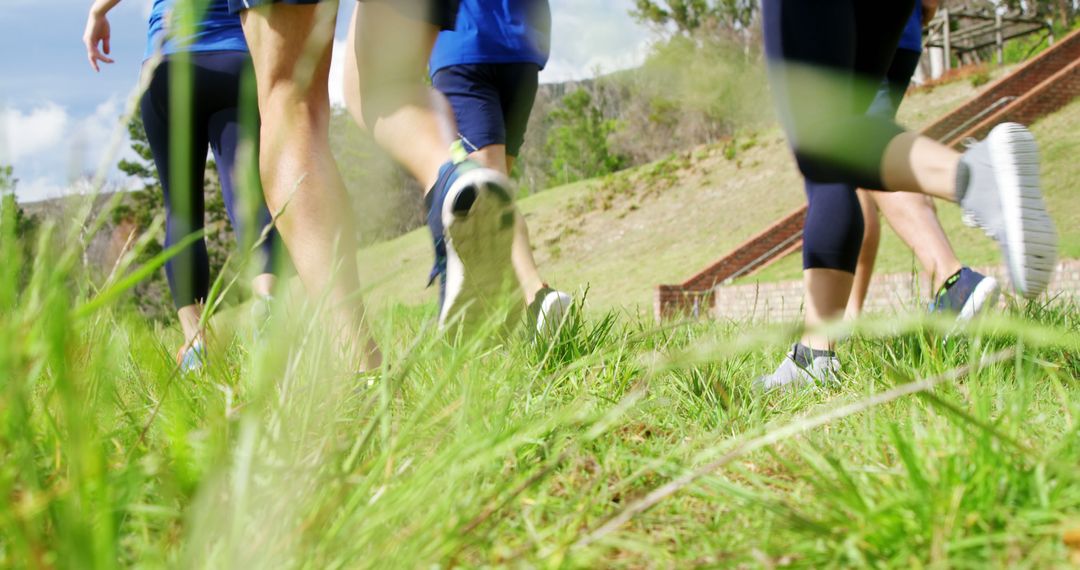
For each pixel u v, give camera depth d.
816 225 2.57
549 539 1.09
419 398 1.70
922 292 4.72
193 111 3.46
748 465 1.46
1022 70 21.97
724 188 24.91
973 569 0.91
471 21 3.78
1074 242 11.60
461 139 2.21
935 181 1.88
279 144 2.05
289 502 0.93
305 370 1.41
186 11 0.65
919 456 1.20
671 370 2.09
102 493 0.74
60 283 0.78
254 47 2.10
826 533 0.97
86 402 1.10
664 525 1.18
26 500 0.84
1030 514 0.99
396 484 1.17
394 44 2.25
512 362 1.92
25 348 0.79
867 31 2.45
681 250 22.11
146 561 0.84
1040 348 2.08
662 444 1.60
